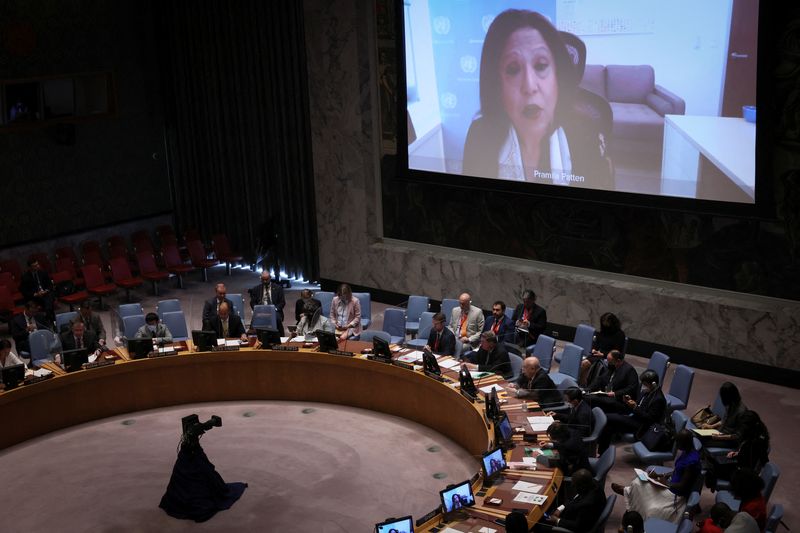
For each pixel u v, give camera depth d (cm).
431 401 1062
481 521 709
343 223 1567
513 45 1268
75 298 1515
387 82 1453
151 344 1145
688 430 796
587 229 1302
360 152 1503
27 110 1623
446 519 716
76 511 905
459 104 1347
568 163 1258
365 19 1440
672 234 1220
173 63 1789
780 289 1145
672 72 1127
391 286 1530
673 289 1238
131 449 1045
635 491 783
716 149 1113
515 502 733
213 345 1164
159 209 1870
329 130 1534
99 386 1131
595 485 726
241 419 1123
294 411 1143
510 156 1316
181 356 1153
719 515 704
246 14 1641
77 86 1711
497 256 1412
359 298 1330
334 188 1559
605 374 1020
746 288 1173
